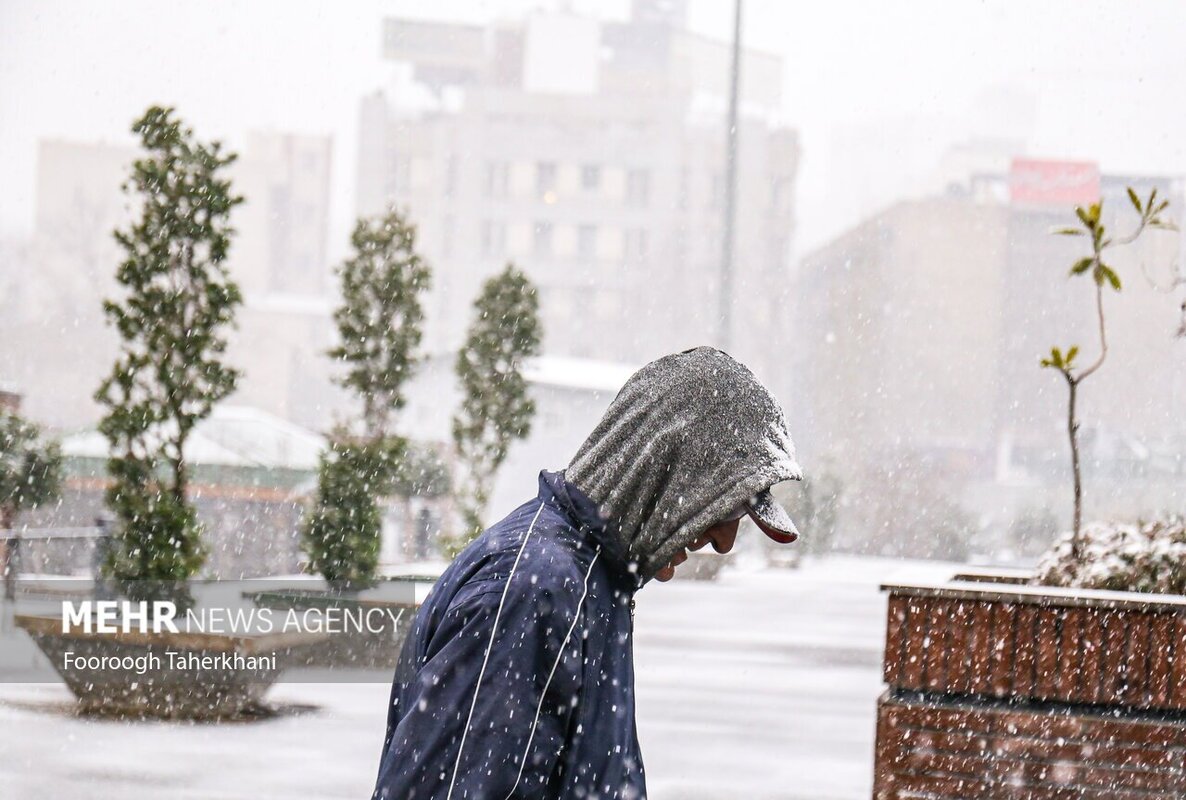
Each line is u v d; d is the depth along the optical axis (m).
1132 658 4.03
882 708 4.15
